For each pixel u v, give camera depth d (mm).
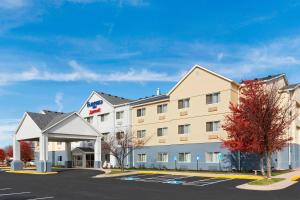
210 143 38812
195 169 39875
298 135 39531
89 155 51719
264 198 17750
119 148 47000
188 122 41219
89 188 22969
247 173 32625
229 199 17578
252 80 31141
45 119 40906
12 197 19016
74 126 40906
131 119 48531
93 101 54406
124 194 19844
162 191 21016
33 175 34781
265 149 26656
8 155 73625
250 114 26859
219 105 38188
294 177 26531
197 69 40812
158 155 44562
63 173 36406
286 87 37500
